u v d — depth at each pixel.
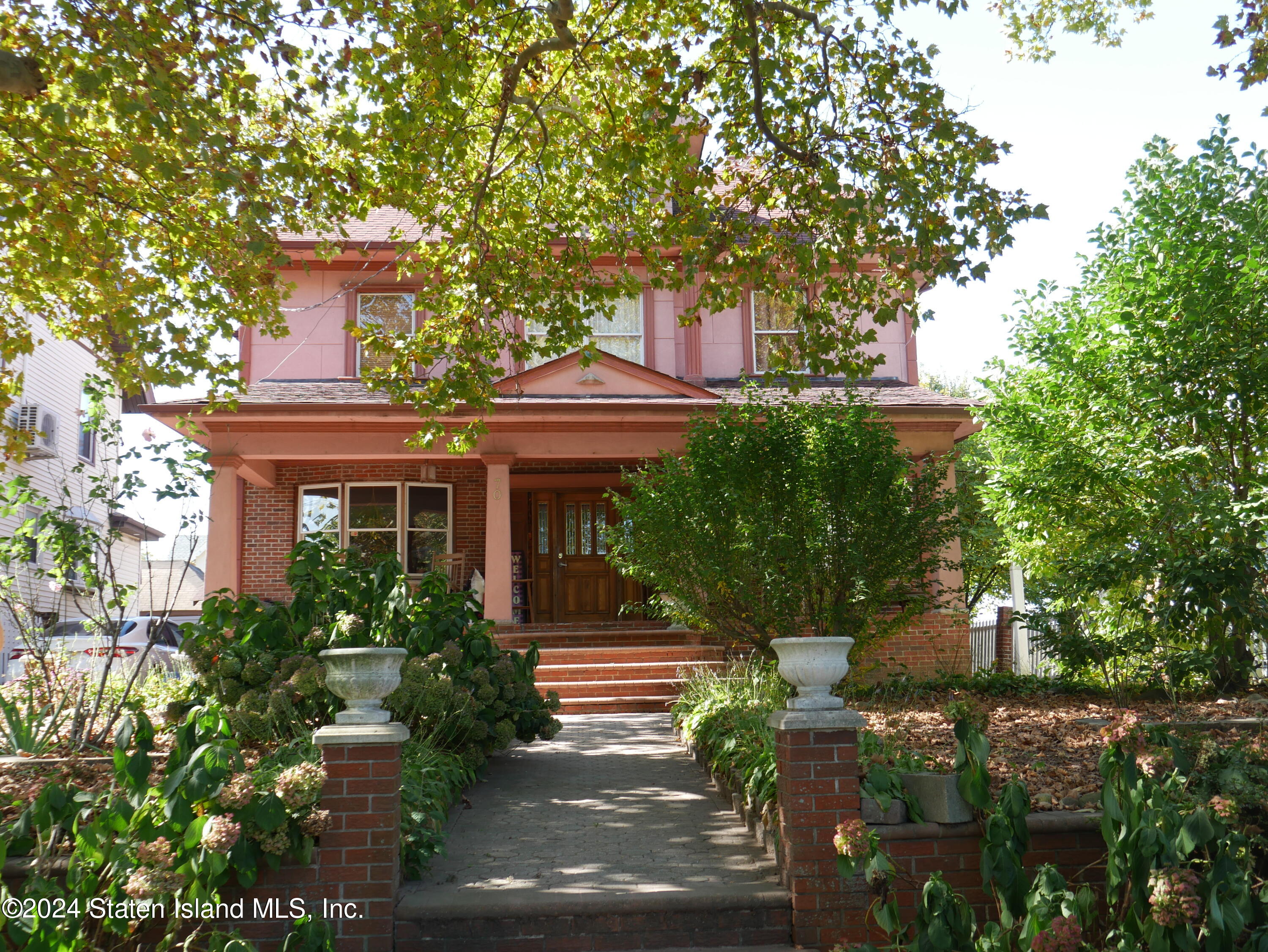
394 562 8.19
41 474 19.98
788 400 9.90
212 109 6.92
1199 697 10.73
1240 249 10.46
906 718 9.02
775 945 5.23
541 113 10.36
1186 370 10.60
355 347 16.70
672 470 9.70
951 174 8.47
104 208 8.70
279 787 5.03
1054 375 11.55
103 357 10.27
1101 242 11.66
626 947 5.21
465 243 10.46
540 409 13.93
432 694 7.34
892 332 17.48
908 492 9.45
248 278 9.42
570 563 17.47
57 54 7.18
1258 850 5.14
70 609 15.70
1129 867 4.42
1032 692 11.48
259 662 7.54
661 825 6.79
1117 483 11.10
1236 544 9.95
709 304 9.86
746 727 7.75
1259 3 7.25
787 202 9.69
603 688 12.74
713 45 8.96
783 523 9.14
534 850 6.21
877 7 8.12
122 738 4.73
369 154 9.33
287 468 16.33
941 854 5.34
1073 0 11.66
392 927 5.10
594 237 11.73
